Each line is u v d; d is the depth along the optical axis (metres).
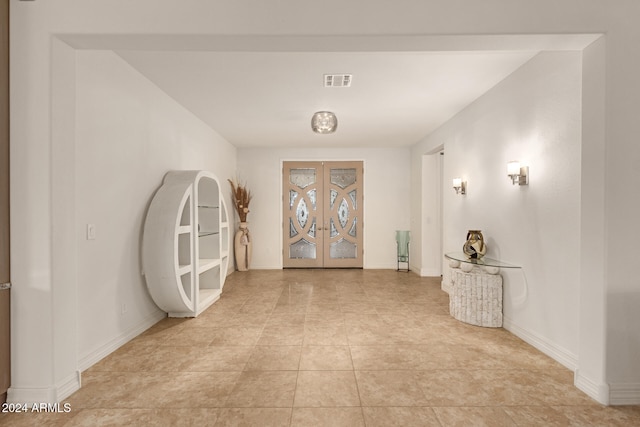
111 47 2.48
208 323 4.02
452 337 3.60
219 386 2.59
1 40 2.24
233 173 7.59
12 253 2.30
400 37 2.38
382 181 7.88
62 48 2.39
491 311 3.90
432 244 6.96
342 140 7.10
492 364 2.96
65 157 2.41
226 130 6.20
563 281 2.95
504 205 3.84
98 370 2.85
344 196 7.92
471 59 3.38
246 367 2.91
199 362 3.00
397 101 4.59
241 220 7.45
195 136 5.29
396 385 2.61
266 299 5.15
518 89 3.57
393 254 7.90
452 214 5.32
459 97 4.44
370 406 2.33
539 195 3.25
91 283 2.96
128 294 3.52
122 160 3.40
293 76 3.77
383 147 7.86
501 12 2.33
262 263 7.86
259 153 7.85
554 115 3.03
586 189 2.49
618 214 2.35
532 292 3.37
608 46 2.32
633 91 2.33
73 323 2.51
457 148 5.12
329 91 4.23
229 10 2.33
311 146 7.71
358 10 2.34
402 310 4.59
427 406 2.33
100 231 3.08
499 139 3.94
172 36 2.35
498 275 3.92
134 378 2.71
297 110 4.99
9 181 2.29
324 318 4.24
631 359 2.37
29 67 2.29
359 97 4.46
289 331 3.77
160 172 4.18
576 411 2.28
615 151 2.34
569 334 2.89
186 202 4.15
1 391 2.25
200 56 3.30
